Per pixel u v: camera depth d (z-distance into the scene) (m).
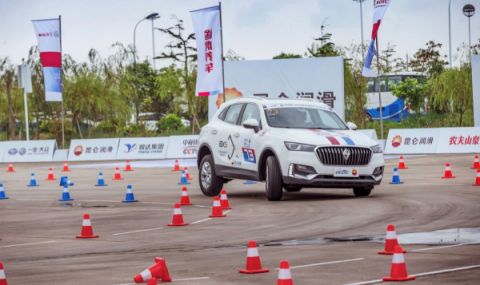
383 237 9.35
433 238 9.05
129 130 53.44
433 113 49.53
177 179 23.16
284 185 14.41
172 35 56.34
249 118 15.36
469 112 46.56
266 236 9.94
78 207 15.09
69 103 52.09
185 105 53.56
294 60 33.94
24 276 7.62
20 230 11.66
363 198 14.20
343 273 7.04
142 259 8.48
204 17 27.00
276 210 12.83
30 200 17.27
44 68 34.84
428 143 31.31
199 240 9.85
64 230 11.45
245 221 11.61
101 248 9.52
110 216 13.18
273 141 14.16
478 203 12.53
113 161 37.44
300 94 33.97
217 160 15.91
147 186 20.53
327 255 8.15
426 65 63.91
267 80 34.38
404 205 12.71
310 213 12.19
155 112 62.00
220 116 16.39
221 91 27.08
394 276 6.56
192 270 7.60
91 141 39.41
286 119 14.89
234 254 8.54
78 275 7.57
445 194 14.32
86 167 33.22
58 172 29.78
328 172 13.59
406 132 32.03
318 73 33.69
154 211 13.73
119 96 52.69
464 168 22.52
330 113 15.46
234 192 17.39
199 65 27.25
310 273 7.11
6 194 19.44
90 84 51.56
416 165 24.88
